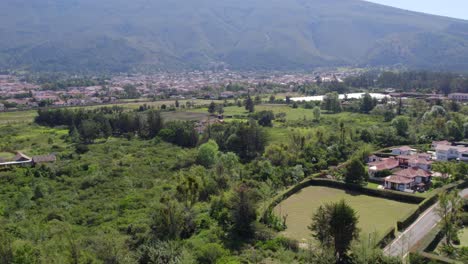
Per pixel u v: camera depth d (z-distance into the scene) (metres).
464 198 88.88
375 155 138.62
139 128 194.25
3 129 199.38
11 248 62.09
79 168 132.50
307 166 123.94
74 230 81.62
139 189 111.88
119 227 82.12
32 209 98.12
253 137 152.50
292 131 161.50
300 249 71.19
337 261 66.69
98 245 64.62
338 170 120.50
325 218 68.19
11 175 124.69
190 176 101.25
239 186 86.00
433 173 117.44
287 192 103.00
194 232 81.38
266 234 77.19
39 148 163.75
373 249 64.69
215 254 67.12
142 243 74.25
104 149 161.38
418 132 165.12
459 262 63.88
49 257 62.22
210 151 134.50
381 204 96.69
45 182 118.25
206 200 100.50
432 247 71.81
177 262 64.25
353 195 103.81
